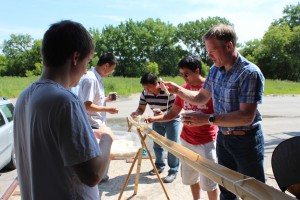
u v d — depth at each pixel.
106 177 4.85
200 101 3.07
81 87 3.72
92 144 1.34
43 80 1.42
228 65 2.52
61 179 1.37
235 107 2.52
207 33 2.51
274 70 57.03
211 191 3.22
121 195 3.92
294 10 67.12
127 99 19.61
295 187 1.87
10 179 5.62
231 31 2.43
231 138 2.60
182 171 3.54
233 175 1.66
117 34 69.25
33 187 1.39
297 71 56.03
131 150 3.02
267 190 1.45
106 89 23.58
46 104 1.31
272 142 7.89
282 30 57.03
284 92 26.22
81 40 1.42
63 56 1.40
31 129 1.36
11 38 73.00
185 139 3.50
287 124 10.75
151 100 4.84
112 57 4.10
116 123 10.61
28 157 1.46
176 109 3.68
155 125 4.90
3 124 5.77
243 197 1.46
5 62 71.44
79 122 1.32
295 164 1.86
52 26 1.43
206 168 1.80
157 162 5.20
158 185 4.70
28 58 70.25
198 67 3.43
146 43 70.75
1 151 5.47
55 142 1.32
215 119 2.36
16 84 27.05
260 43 61.97
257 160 2.57
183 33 73.75
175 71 73.44
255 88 2.35
